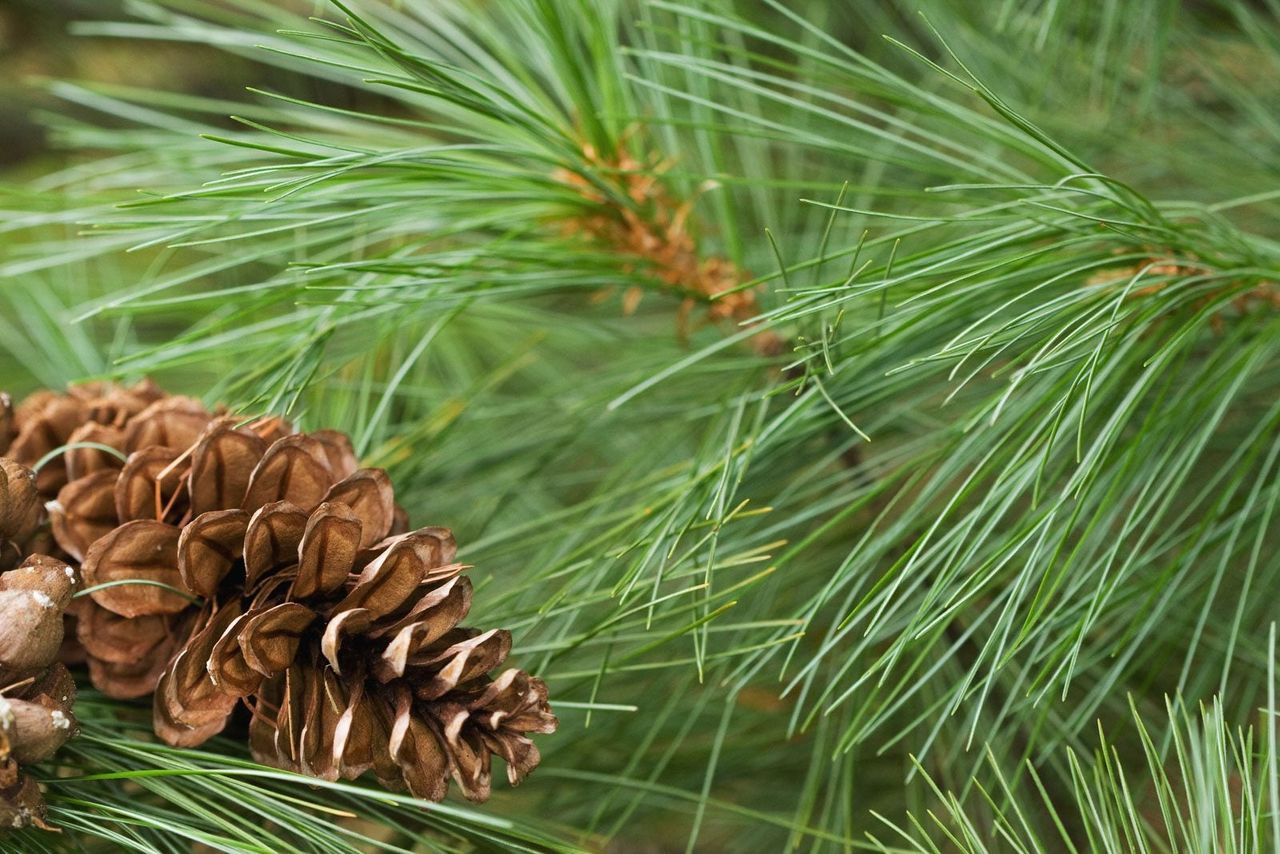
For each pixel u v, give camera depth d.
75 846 0.72
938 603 0.78
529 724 0.70
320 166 0.72
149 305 0.75
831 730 0.85
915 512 0.75
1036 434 0.73
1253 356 0.76
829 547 0.87
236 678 0.71
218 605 0.72
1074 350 0.74
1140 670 0.86
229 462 0.72
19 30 1.39
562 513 0.79
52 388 0.85
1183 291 0.75
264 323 0.77
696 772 0.91
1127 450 0.74
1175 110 0.90
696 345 0.88
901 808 0.92
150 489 0.73
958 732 0.84
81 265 0.92
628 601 0.75
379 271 0.75
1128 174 0.90
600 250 0.81
